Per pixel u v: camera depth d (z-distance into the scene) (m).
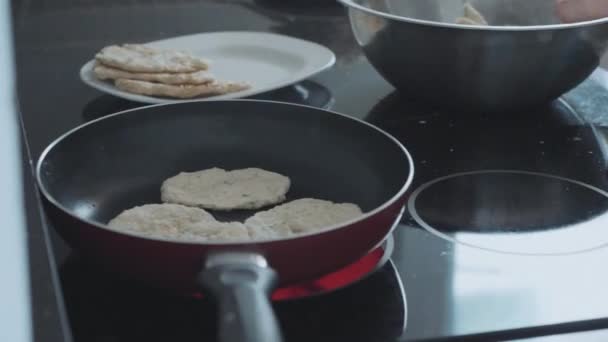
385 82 1.00
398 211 0.55
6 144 0.39
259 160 0.76
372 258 0.60
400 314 0.53
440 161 0.78
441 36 0.79
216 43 1.08
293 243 0.48
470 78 0.82
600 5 0.89
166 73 0.91
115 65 0.92
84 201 0.68
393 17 0.81
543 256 0.60
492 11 1.12
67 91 0.96
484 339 0.51
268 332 0.39
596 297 0.55
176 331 0.51
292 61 1.04
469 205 0.69
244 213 0.69
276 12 1.31
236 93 0.90
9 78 0.50
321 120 0.74
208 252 0.46
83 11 1.31
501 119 0.89
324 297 0.54
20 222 0.37
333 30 1.22
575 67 0.83
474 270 0.58
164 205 0.67
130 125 0.72
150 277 0.50
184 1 1.37
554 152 0.81
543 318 0.52
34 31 1.20
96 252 0.51
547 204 0.69
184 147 0.75
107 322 0.52
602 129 0.87
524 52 0.79
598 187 0.73
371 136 0.70
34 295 0.50
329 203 0.68
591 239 0.63
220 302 0.41
